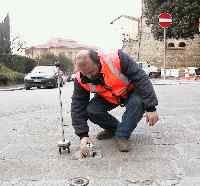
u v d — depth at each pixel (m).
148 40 41.41
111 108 4.92
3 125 6.46
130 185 3.45
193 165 3.97
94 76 4.48
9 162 4.21
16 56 37.34
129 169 3.88
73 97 4.64
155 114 4.59
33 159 4.30
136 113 4.54
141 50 42.31
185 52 39.19
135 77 4.52
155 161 4.12
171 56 39.53
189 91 13.17
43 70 25.00
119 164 4.05
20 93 15.75
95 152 4.39
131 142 4.93
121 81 4.57
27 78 24.17
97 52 4.50
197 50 38.94
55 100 11.03
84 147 4.29
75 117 4.58
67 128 6.04
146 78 4.55
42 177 3.72
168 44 39.53
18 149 4.77
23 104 9.99
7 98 12.43
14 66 36.75
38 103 10.19
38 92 16.16
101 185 3.47
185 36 31.17
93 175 3.74
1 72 30.09
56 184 3.52
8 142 5.16
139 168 3.91
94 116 4.81
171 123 6.23
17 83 31.88
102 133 5.12
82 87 4.61
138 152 4.48
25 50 41.09
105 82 4.54
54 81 24.11
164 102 9.47
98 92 4.65
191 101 9.63
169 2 30.34
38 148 4.78
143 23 42.22
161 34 31.36
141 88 4.53
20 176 3.76
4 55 35.97
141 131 5.60
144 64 32.97
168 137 5.21
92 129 5.79
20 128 6.13
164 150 4.55
